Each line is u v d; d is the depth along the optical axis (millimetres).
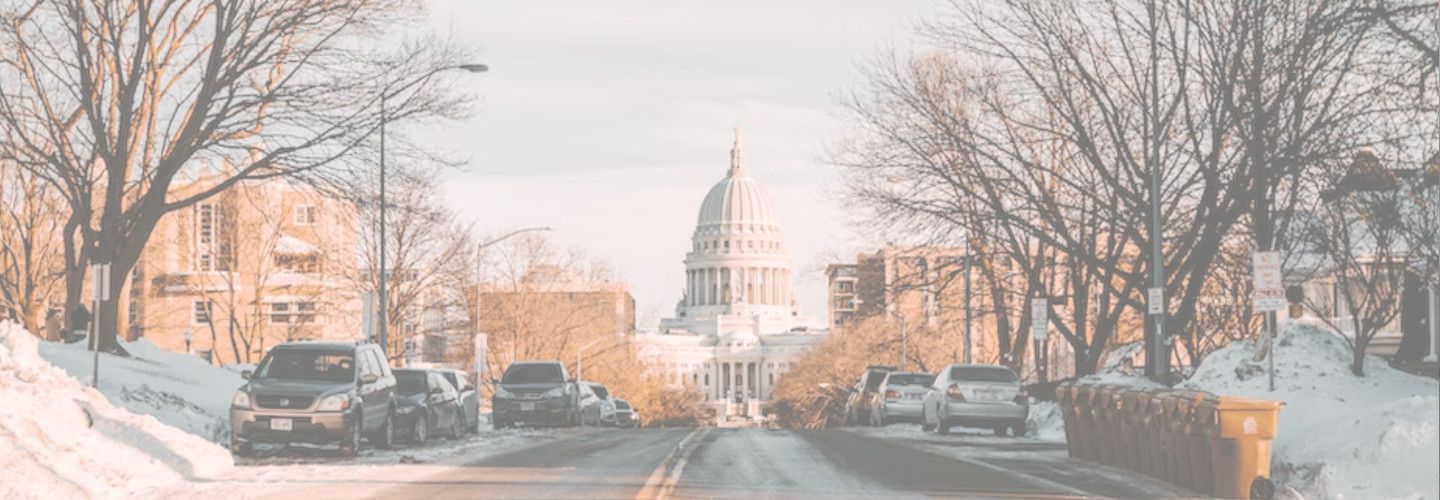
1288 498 16750
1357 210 32312
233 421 24875
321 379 25969
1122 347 56031
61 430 18719
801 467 22031
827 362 121000
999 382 35375
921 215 44531
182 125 39594
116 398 28000
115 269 37500
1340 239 38094
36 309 58188
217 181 80688
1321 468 17562
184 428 28047
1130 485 18891
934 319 104062
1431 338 40719
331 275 80188
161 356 37938
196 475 20266
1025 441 32312
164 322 98625
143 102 39812
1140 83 40531
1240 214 37031
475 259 77312
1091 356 45938
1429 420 17578
